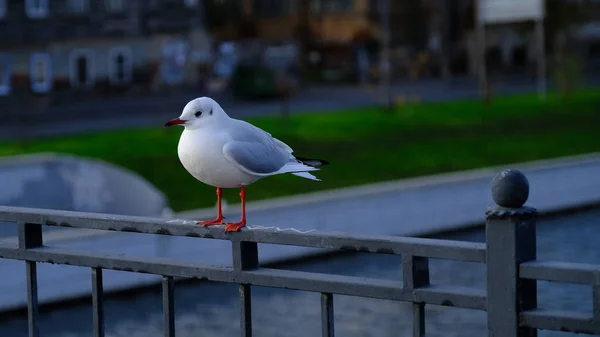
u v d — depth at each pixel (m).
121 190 17.19
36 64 43.56
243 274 3.94
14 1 43.03
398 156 23.47
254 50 54.94
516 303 3.37
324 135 26.78
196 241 15.21
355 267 16.55
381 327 12.66
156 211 16.81
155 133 27.12
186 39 48.50
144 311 14.23
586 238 18.48
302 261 16.52
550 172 20.30
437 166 22.45
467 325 12.25
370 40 61.75
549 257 17.11
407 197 18.06
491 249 3.41
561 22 42.81
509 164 22.66
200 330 13.09
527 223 3.39
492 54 59.75
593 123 29.28
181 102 44.28
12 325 13.73
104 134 27.44
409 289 3.58
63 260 4.34
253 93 43.91
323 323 3.81
